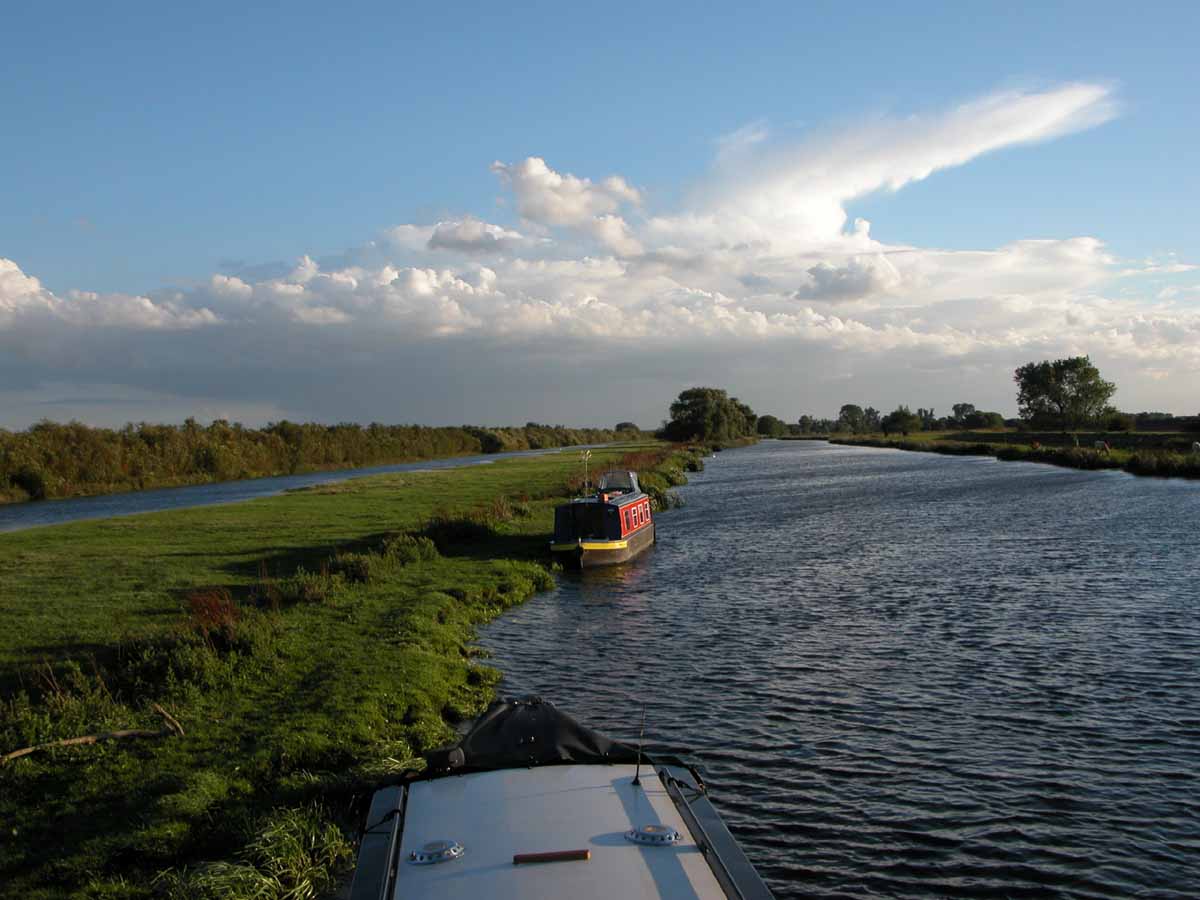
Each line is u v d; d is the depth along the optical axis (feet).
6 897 28.71
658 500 169.58
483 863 21.39
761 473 268.21
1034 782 39.06
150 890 28.81
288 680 51.19
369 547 105.09
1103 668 55.93
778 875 31.22
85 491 271.08
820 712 48.85
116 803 35.24
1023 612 71.87
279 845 29.99
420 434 500.74
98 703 45.27
